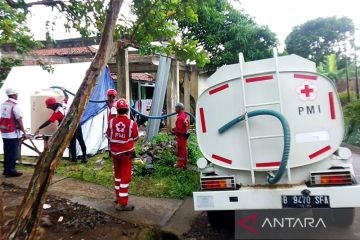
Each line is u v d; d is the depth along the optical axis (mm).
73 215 5438
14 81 11023
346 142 17078
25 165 8766
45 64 9438
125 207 5730
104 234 4812
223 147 4602
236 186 4590
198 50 6520
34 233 3406
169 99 14289
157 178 7816
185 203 6281
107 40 3820
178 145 8477
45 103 7938
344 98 22656
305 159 4336
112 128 5750
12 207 5668
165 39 6852
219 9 17969
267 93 4371
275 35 18453
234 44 17828
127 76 10453
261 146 4402
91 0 5586
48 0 4805
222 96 4578
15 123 7551
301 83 4340
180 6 5848
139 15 5723
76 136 9133
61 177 7648
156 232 4980
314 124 4328
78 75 10695
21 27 6121
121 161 5762
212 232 5129
